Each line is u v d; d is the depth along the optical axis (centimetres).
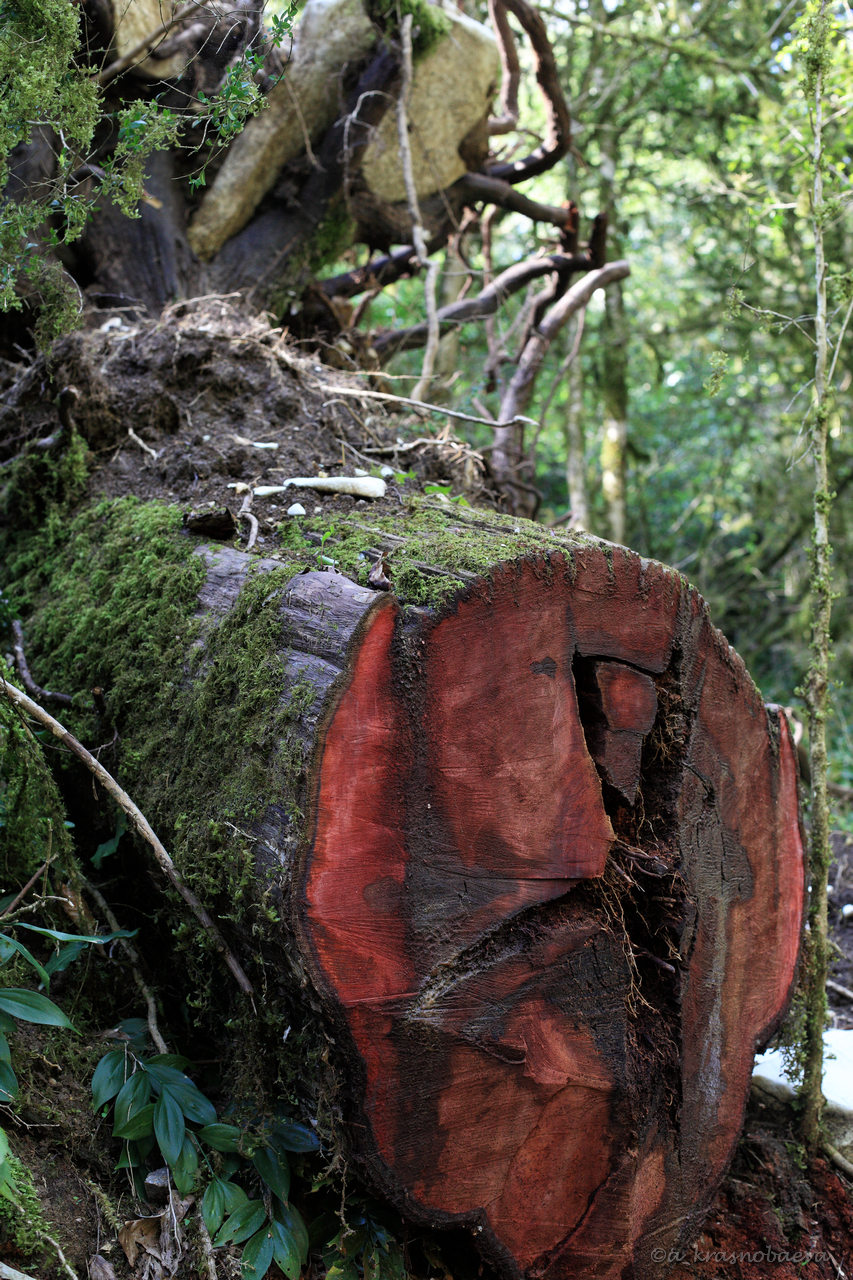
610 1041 195
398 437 312
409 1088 167
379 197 443
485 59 427
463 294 524
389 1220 183
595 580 188
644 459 825
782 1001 239
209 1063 204
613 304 762
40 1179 175
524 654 178
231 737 179
